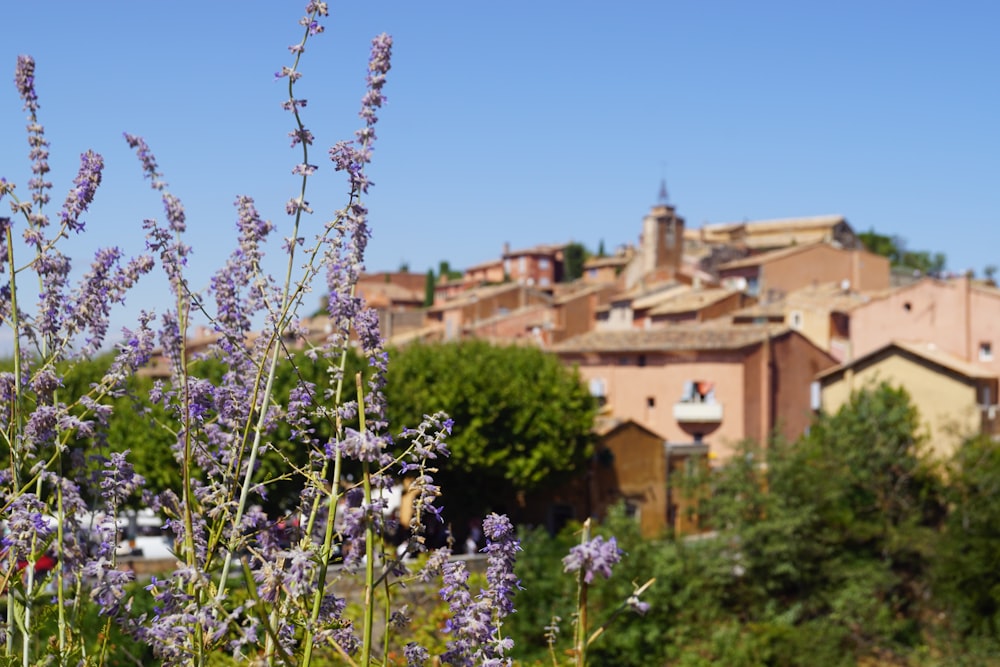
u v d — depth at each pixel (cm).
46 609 338
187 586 319
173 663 307
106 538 339
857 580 2962
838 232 11475
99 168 371
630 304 7225
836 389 4738
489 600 332
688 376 5156
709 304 6469
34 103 376
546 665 1358
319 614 321
